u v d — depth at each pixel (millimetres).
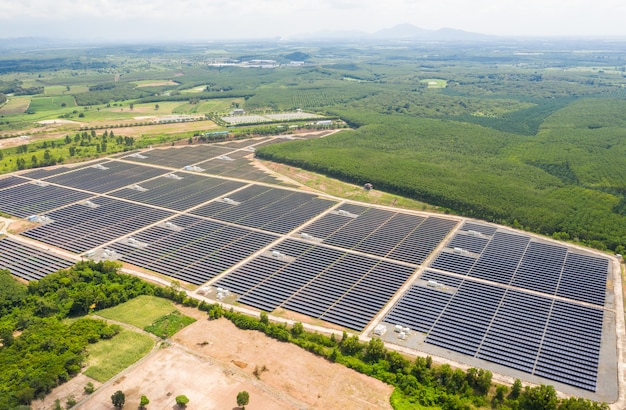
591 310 135125
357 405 101438
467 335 123688
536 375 109938
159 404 100250
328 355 115938
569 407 96500
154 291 145750
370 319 131250
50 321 128125
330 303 138875
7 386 102875
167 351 117750
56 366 108688
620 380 108500
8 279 148250
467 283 149625
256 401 101375
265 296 142750
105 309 137875
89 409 98938
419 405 102000
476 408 101375
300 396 103375
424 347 119688
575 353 117000
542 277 153625
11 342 118375
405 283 150500
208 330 126438
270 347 119625
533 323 128750
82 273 151750
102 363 113062
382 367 112062
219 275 156125
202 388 105125
